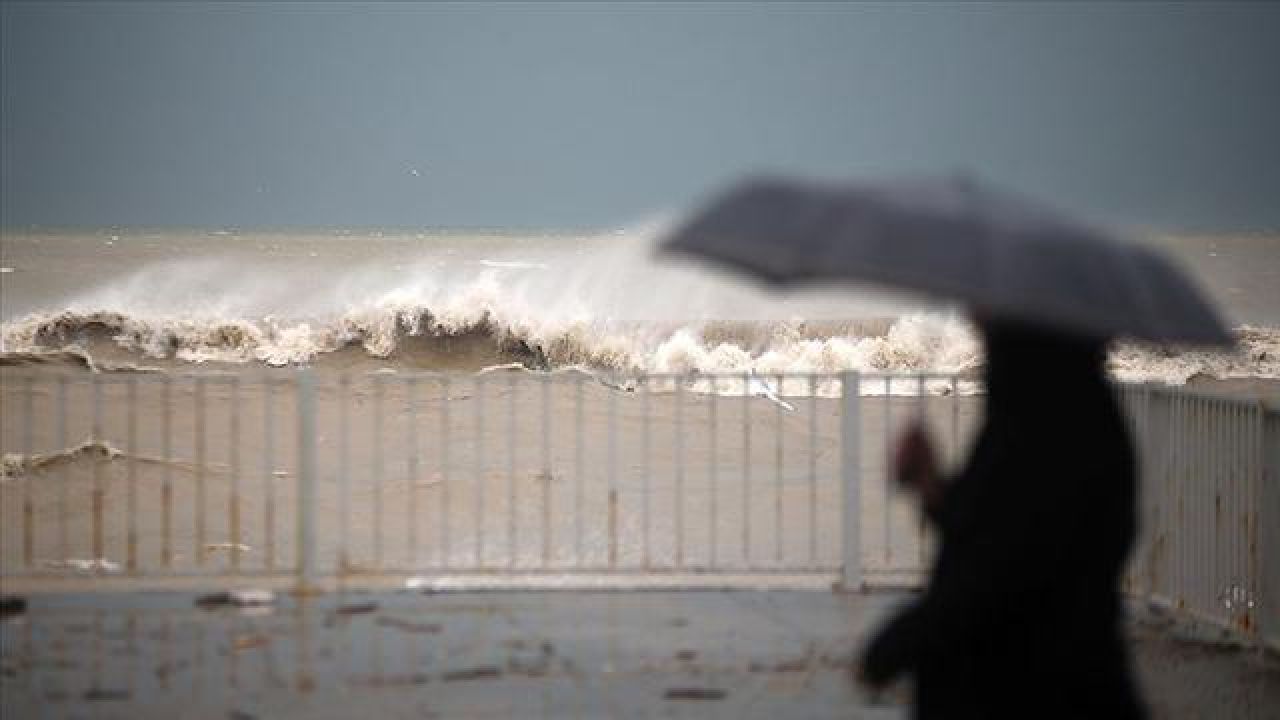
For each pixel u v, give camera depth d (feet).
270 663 125.18
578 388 157.17
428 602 146.92
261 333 422.82
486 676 121.60
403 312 415.64
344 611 142.82
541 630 136.56
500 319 414.21
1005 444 68.08
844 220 64.18
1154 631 138.10
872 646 69.92
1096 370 69.00
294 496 193.98
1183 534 143.74
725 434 239.09
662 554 169.37
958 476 69.36
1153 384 150.00
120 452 210.18
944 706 69.10
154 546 171.22
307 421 149.59
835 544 175.42
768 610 144.77
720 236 65.31
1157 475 149.38
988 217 64.59
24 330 422.00
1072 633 67.41
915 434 71.36
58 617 140.15
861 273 61.31
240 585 154.40
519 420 242.37
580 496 158.71
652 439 233.35
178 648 129.59
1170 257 69.97
